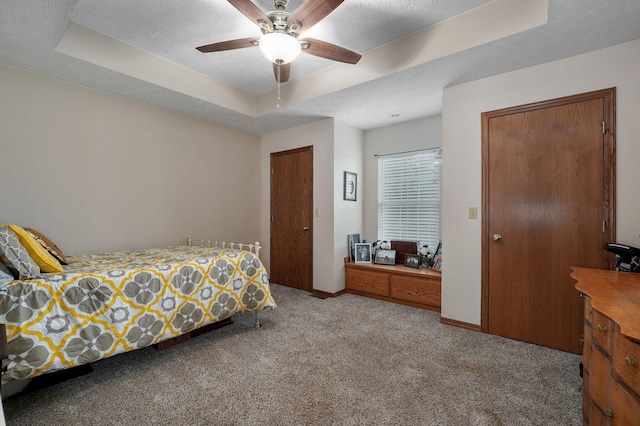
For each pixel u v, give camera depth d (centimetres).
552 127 233
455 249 279
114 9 207
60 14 180
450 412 158
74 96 273
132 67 257
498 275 258
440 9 210
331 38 247
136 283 200
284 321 289
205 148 383
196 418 153
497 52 218
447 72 251
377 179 417
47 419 152
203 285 236
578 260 225
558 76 230
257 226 453
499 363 210
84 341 175
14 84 242
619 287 145
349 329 270
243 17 216
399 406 163
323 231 384
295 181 416
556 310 233
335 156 378
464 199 274
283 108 341
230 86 340
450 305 282
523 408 162
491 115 259
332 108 340
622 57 208
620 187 209
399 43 248
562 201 230
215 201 395
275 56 192
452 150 280
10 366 151
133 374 195
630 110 205
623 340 101
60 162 266
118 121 302
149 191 327
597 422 121
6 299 154
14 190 242
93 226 286
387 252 382
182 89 293
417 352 226
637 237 204
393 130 403
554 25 187
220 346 235
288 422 151
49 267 183
